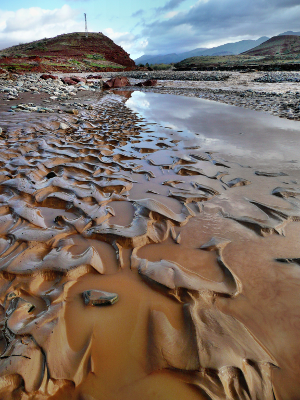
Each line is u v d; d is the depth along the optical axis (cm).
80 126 575
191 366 99
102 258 163
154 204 222
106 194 259
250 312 126
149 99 1125
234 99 1044
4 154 361
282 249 173
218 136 499
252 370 100
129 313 124
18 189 251
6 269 146
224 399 91
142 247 176
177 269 150
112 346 108
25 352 100
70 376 96
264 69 3009
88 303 127
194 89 1480
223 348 105
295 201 241
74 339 110
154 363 102
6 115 643
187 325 117
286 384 97
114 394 92
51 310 121
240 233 192
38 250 166
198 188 275
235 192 264
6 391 90
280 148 412
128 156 383
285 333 116
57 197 239
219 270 154
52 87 1380
